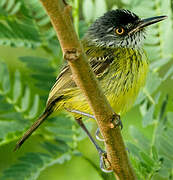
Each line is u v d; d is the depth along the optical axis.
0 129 9.19
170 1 9.78
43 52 10.59
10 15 9.84
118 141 7.19
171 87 9.67
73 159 9.93
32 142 10.21
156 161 7.77
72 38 5.54
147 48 9.77
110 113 6.79
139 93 9.48
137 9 10.02
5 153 10.16
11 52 11.03
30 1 10.02
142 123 8.87
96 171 9.40
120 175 7.55
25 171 8.64
